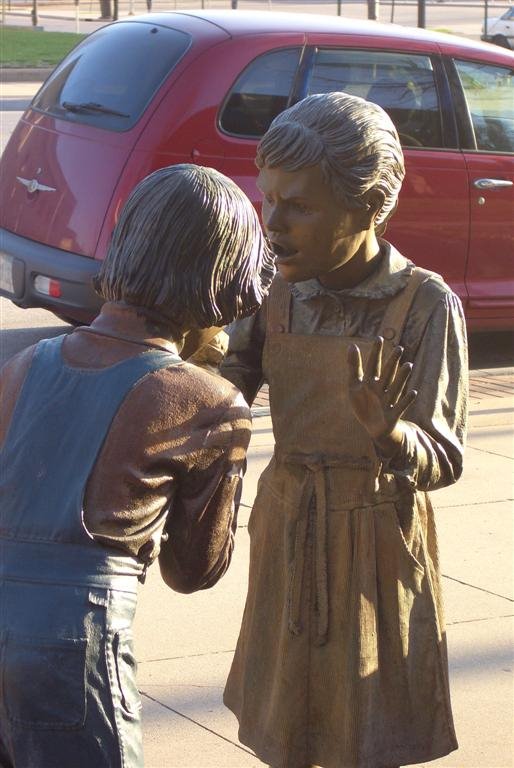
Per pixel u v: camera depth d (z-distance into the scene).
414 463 2.21
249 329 2.53
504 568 4.60
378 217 2.31
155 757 3.31
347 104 2.23
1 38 28.61
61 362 2.10
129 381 2.02
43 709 1.94
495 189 7.45
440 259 7.39
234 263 2.08
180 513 2.08
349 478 2.40
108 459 1.99
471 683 3.75
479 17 38.59
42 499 2.00
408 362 2.23
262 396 6.82
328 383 2.39
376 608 2.40
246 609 2.62
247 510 5.04
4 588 1.98
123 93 6.79
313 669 2.46
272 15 7.35
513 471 5.66
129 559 2.01
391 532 2.40
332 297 2.38
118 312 2.10
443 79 7.42
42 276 6.88
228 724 3.49
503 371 7.67
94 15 38.41
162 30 7.00
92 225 6.64
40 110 7.25
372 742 2.41
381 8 40.00
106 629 1.96
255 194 6.75
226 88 6.71
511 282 7.60
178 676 3.75
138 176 6.54
